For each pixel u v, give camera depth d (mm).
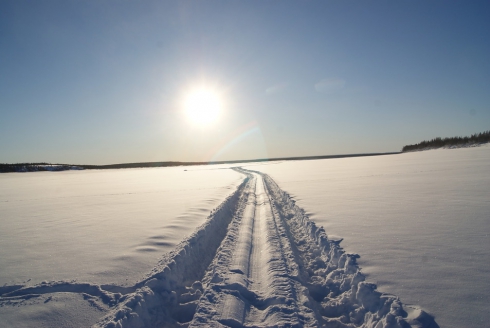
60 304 3445
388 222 6125
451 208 6918
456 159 24938
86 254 5086
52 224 7730
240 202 11289
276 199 11781
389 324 2807
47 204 11859
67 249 5414
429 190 9648
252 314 3332
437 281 3486
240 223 7617
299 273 4238
